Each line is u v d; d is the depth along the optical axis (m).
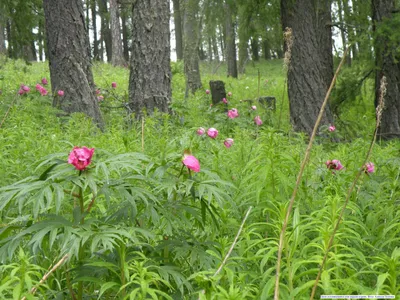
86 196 3.29
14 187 2.45
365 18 12.02
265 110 12.52
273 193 3.63
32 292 2.27
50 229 2.36
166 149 4.34
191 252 2.79
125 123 10.15
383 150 6.31
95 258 2.78
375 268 3.03
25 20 14.12
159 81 10.52
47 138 6.16
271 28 13.35
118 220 2.74
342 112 14.71
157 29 10.48
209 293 2.22
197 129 5.25
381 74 12.11
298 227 2.59
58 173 2.51
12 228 2.60
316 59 11.09
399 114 11.99
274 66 44.59
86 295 2.76
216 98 14.61
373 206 4.10
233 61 31.77
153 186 3.04
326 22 12.48
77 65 10.22
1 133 6.10
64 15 10.20
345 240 3.27
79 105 10.12
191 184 2.75
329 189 4.02
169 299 2.24
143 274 2.29
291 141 7.05
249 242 2.82
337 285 2.51
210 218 3.48
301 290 2.26
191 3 14.66
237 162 4.69
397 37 11.23
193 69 19.66
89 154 2.51
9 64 23.39
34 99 9.77
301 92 11.05
